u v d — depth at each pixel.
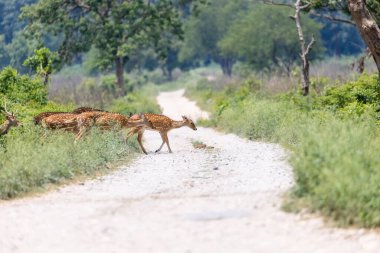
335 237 31.67
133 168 58.09
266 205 37.16
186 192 43.62
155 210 37.31
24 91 88.19
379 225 33.38
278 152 64.44
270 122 83.44
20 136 59.28
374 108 76.69
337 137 40.69
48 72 106.94
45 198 43.84
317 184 36.22
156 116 72.00
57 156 51.19
